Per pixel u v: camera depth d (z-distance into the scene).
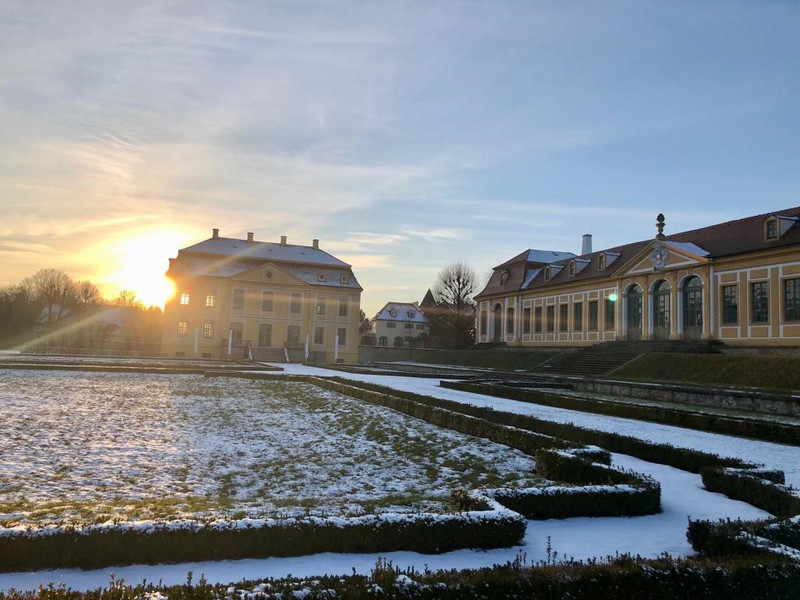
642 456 12.59
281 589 4.75
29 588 5.43
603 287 47.25
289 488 10.40
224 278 65.75
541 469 11.27
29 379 27.17
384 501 9.27
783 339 32.38
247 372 34.53
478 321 66.00
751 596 5.27
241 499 9.48
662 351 37.81
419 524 6.80
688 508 8.90
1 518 7.30
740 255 34.81
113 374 32.16
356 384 26.38
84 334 101.06
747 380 27.38
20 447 12.78
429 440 14.59
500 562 6.43
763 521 6.81
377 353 75.81
